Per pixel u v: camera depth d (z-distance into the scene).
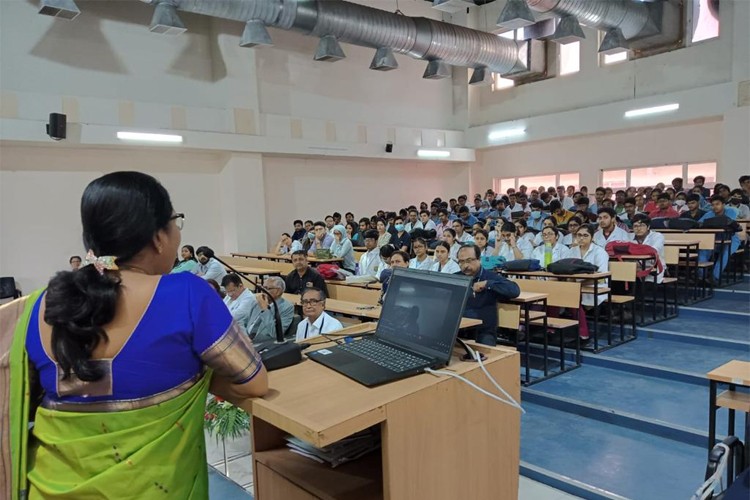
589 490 2.31
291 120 9.10
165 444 0.84
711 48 8.21
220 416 2.28
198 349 0.86
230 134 8.30
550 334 4.32
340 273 5.20
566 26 7.38
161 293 0.84
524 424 3.08
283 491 1.21
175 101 8.07
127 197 0.85
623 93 9.31
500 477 1.20
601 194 7.89
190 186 8.49
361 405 0.93
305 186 9.81
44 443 0.83
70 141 6.89
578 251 4.65
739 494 1.10
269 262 6.93
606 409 3.07
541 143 10.76
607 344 4.19
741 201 6.31
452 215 8.78
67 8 5.73
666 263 5.03
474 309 3.46
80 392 0.81
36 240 7.09
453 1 6.22
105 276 0.81
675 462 2.55
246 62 8.47
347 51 10.07
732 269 5.79
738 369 1.85
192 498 0.90
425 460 1.02
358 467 1.21
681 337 4.18
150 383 0.82
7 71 6.67
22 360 0.83
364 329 1.57
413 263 5.14
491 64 9.38
